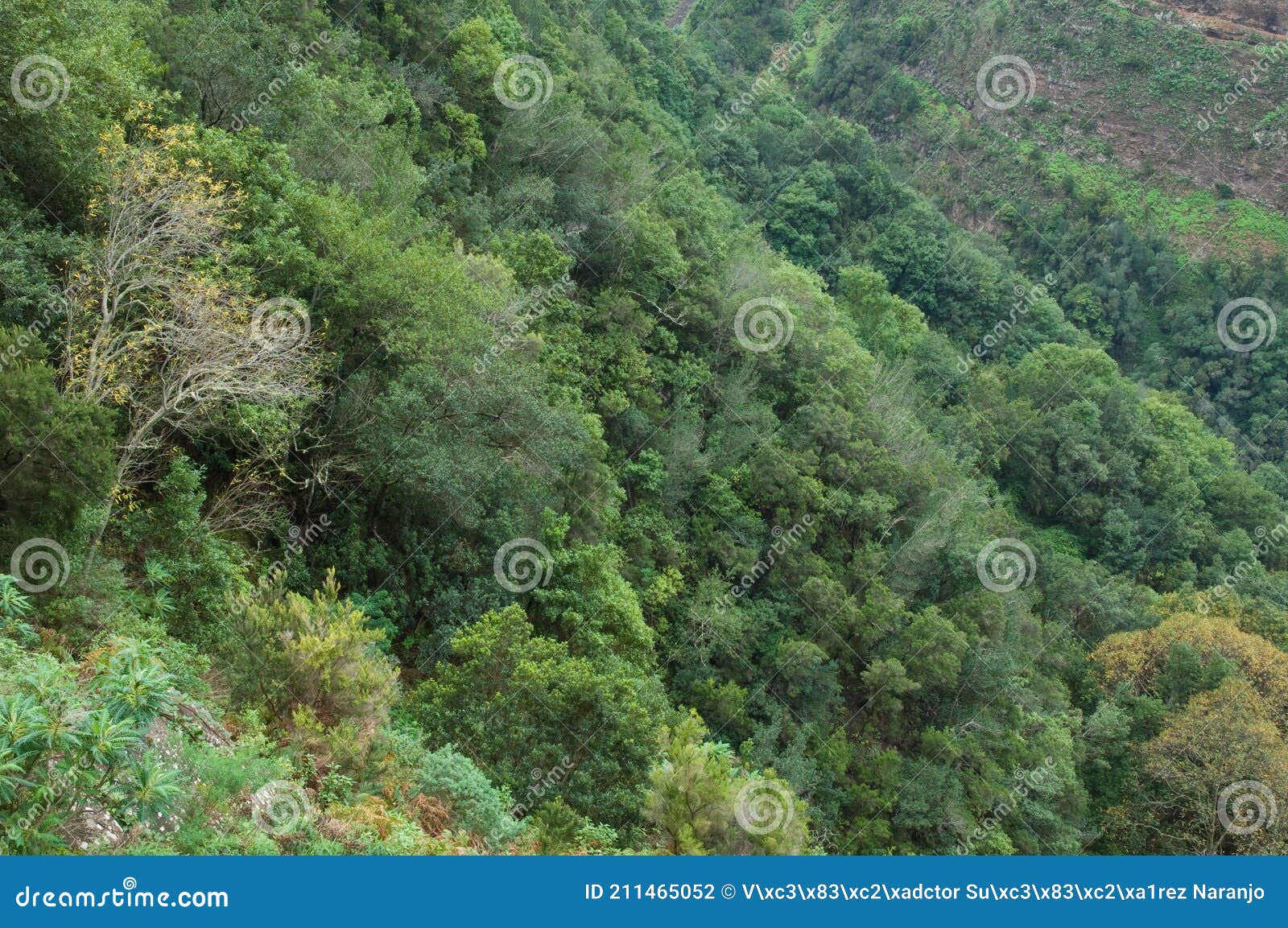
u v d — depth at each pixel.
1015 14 148.12
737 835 13.55
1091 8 150.25
